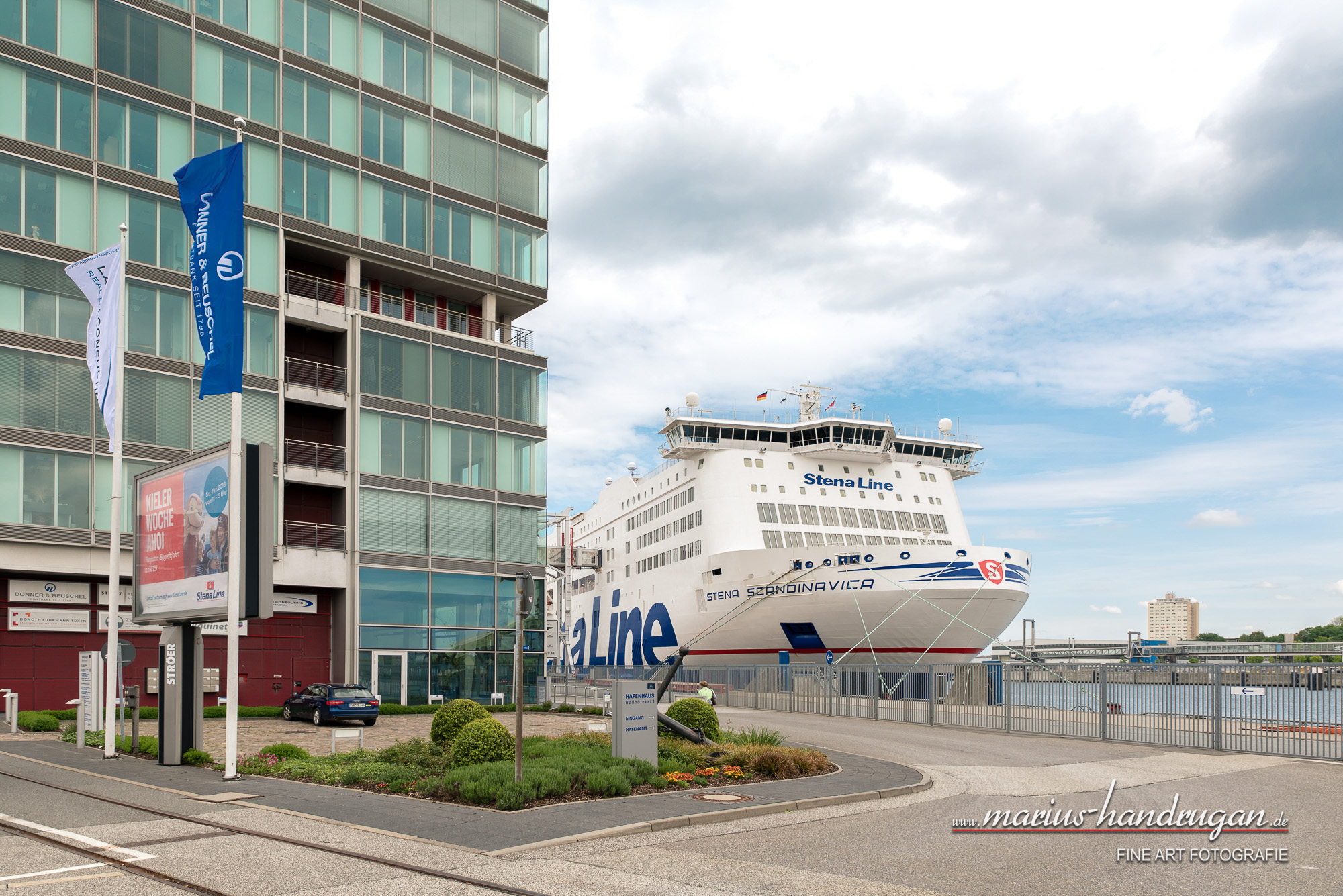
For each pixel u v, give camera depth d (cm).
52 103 3419
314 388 3956
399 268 4294
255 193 3875
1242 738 2314
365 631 3888
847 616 4778
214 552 1898
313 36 4106
